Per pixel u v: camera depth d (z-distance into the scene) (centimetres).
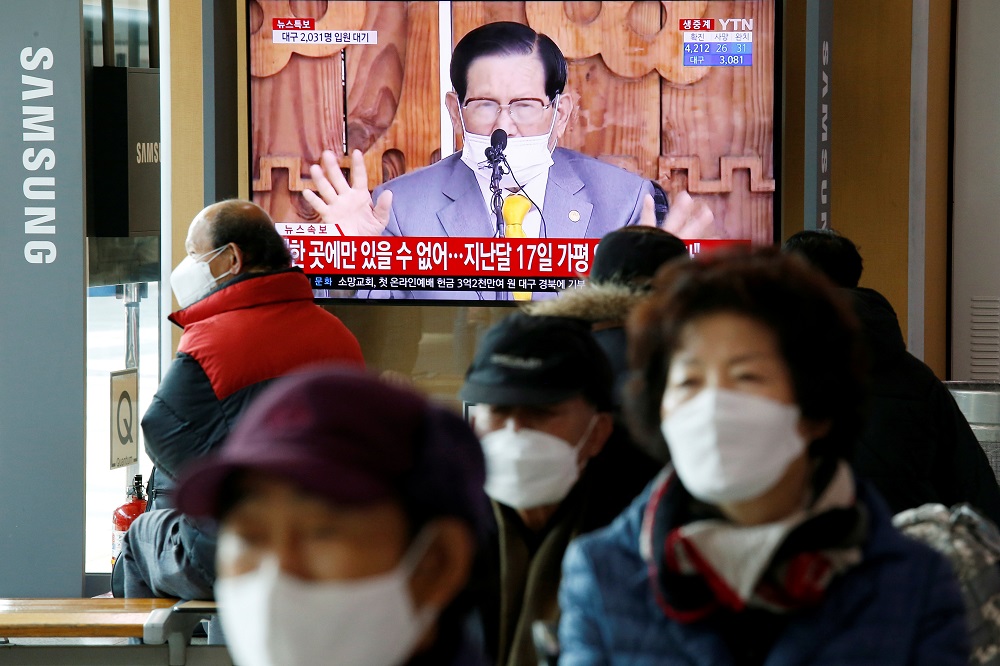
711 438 433
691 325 448
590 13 1653
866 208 1750
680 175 1666
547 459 620
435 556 327
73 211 1614
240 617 324
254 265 1184
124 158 1670
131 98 1681
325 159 1689
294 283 1175
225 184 1683
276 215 1702
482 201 1677
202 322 1156
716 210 1667
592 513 641
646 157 1666
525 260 1680
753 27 1650
